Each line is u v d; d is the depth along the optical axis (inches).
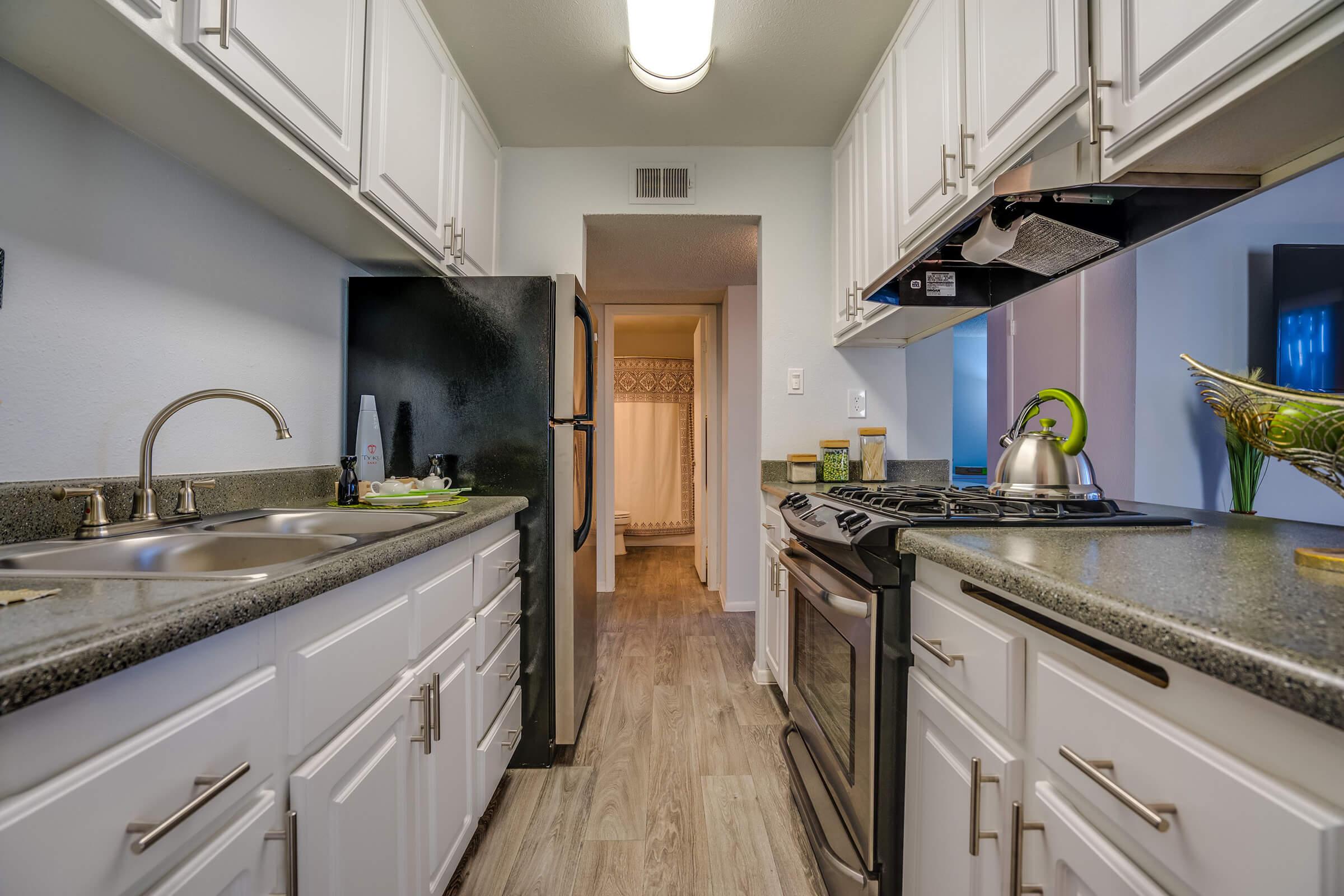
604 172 95.4
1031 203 44.1
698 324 189.2
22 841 15.5
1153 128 32.6
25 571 25.8
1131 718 20.9
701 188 96.0
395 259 71.1
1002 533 37.7
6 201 34.9
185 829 20.7
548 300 72.4
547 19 66.8
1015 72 44.1
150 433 41.2
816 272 96.0
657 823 59.4
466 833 49.4
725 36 69.9
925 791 37.2
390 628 36.4
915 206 61.9
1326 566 25.9
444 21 66.8
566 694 72.1
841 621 47.0
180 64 32.4
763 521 96.3
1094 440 76.2
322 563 29.3
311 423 65.4
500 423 71.9
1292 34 25.0
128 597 22.4
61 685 16.0
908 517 42.1
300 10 41.4
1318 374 58.2
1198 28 29.1
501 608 61.3
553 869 52.7
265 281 57.6
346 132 48.1
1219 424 71.4
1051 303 82.7
